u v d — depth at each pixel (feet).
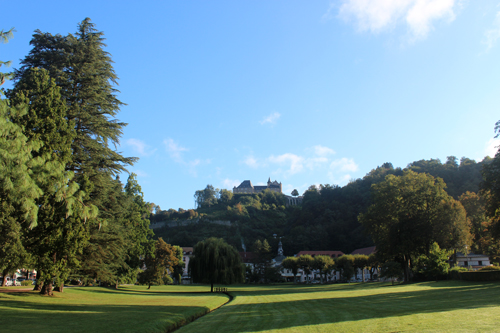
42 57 98.48
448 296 72.43
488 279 118.62
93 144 97.71
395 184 184.85
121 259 127.85
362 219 200.03
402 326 37.06
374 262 208.13
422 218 176.14
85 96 99.40
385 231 187.42
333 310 61.11
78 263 86.58
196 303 96.02
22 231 69.36
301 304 81.51
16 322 46.62
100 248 104.12
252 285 294.66
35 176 68.03
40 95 85.15
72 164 95.96
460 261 272.51
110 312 65.10
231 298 130.41
